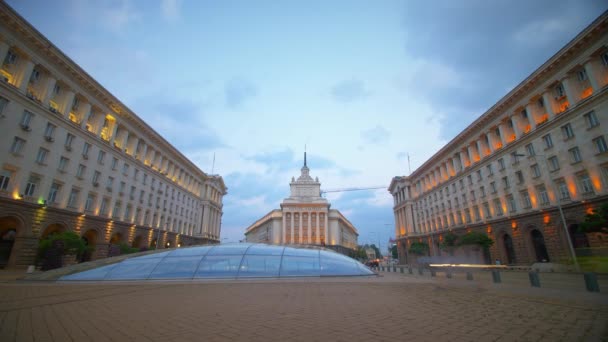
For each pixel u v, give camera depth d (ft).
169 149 187.42
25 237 92.07
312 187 380.37
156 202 173.78
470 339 19.26
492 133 139.74
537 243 113.50
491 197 137.80
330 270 67.67
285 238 347.97
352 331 21.30
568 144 98.94
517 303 33.27
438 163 191.72
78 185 114.32
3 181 87.92
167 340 19.27
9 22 88.12
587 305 30.96
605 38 86.99
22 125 92.68
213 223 265.34
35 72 101.09
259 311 28.76
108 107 132.67
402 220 247.91
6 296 39.04
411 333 20.74
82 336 20.24
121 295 39.86
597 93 88.63
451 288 48.60
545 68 104.58
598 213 74.59
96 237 124.47
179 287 48.62
